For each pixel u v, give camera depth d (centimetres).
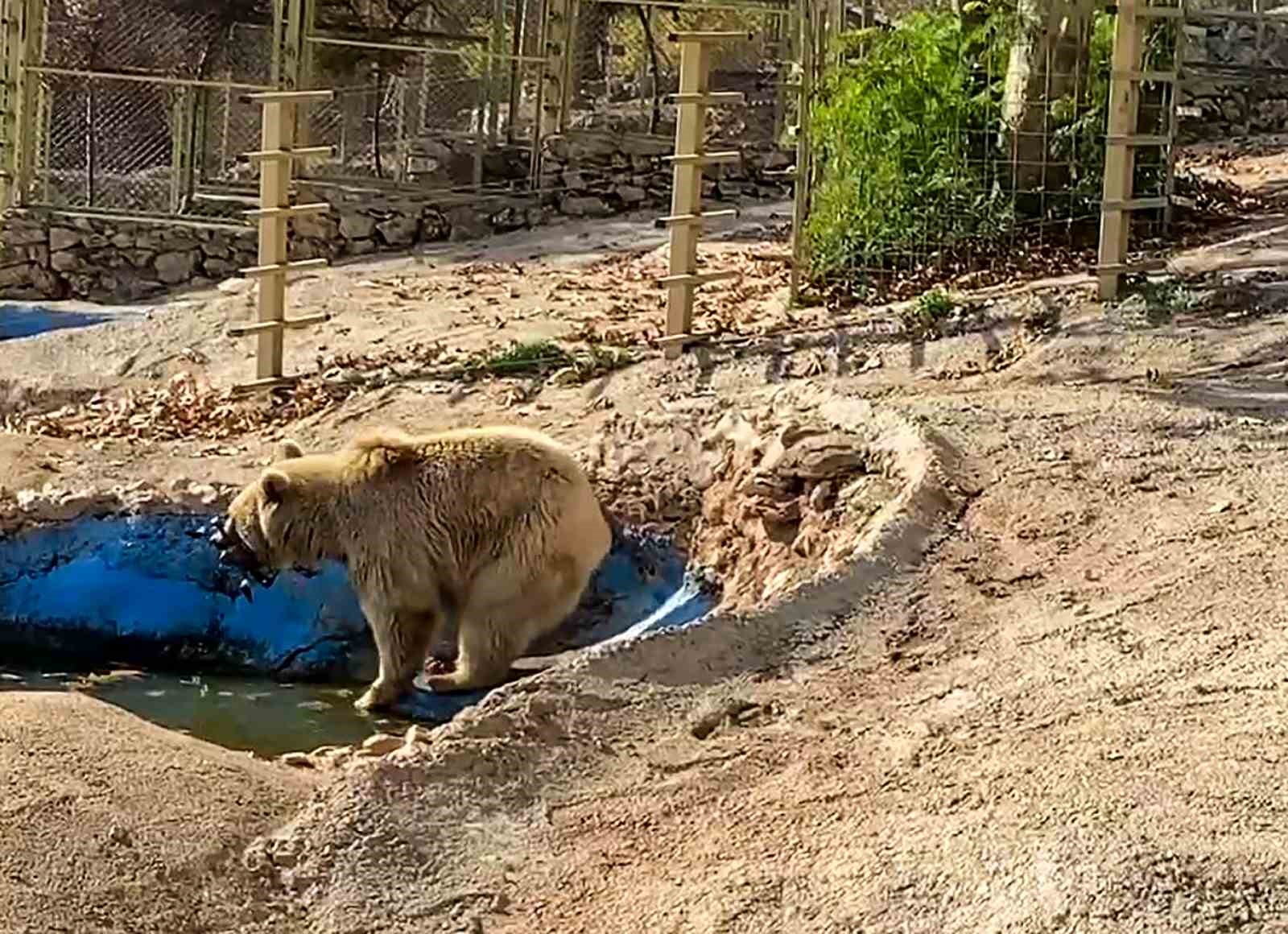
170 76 2059
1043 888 520
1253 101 2381
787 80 1909
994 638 745
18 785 581
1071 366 1181
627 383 1284
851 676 720
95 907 533
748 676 721
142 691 972
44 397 1445
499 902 563
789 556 992
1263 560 799
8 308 1855
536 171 2142
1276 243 1427
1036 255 1486
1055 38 1505
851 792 611
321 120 2114
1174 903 506
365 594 916
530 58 2089
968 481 940
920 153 1491
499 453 905
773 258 1692
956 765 620
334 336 1517
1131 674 688
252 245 2017
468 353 1405
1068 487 923
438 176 2138
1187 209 1608
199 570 1086
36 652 1056
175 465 1199
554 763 645
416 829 598
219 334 1538
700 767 645
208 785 610
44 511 1121
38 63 2008
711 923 537
